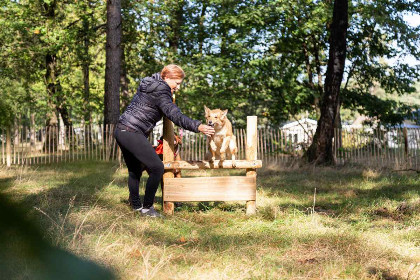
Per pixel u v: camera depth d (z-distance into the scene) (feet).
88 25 65.21
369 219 18.07
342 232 15.33
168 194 19.24
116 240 13.17
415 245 14.03
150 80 17.20
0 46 59.16
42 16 60.85
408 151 46.75
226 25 63.00
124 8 62.69
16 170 35.04
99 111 82.33
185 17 72.64
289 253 12.87
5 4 56.03
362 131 52.11
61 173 34.47
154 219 17.40
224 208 20.97
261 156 51.60
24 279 3.12
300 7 59.26
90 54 72.54
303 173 38.70
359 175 36.32
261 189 26.76
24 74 62.34
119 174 34.55
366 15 58.95
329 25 60.80
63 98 70.85
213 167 19.15
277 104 66.13
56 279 2.45
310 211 20.02
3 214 2.03
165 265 11.07
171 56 64.18
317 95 61.16
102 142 49.60
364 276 10.69
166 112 16.81
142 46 69.87
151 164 17.28
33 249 2.24
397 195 24.61
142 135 17.17
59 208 18.12
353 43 63.31
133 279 9.53
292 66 63.98
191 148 49.55
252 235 15.07
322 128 46.80
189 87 64.85
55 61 69.41
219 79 58.75
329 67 46.78
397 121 67.05
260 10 58.70
